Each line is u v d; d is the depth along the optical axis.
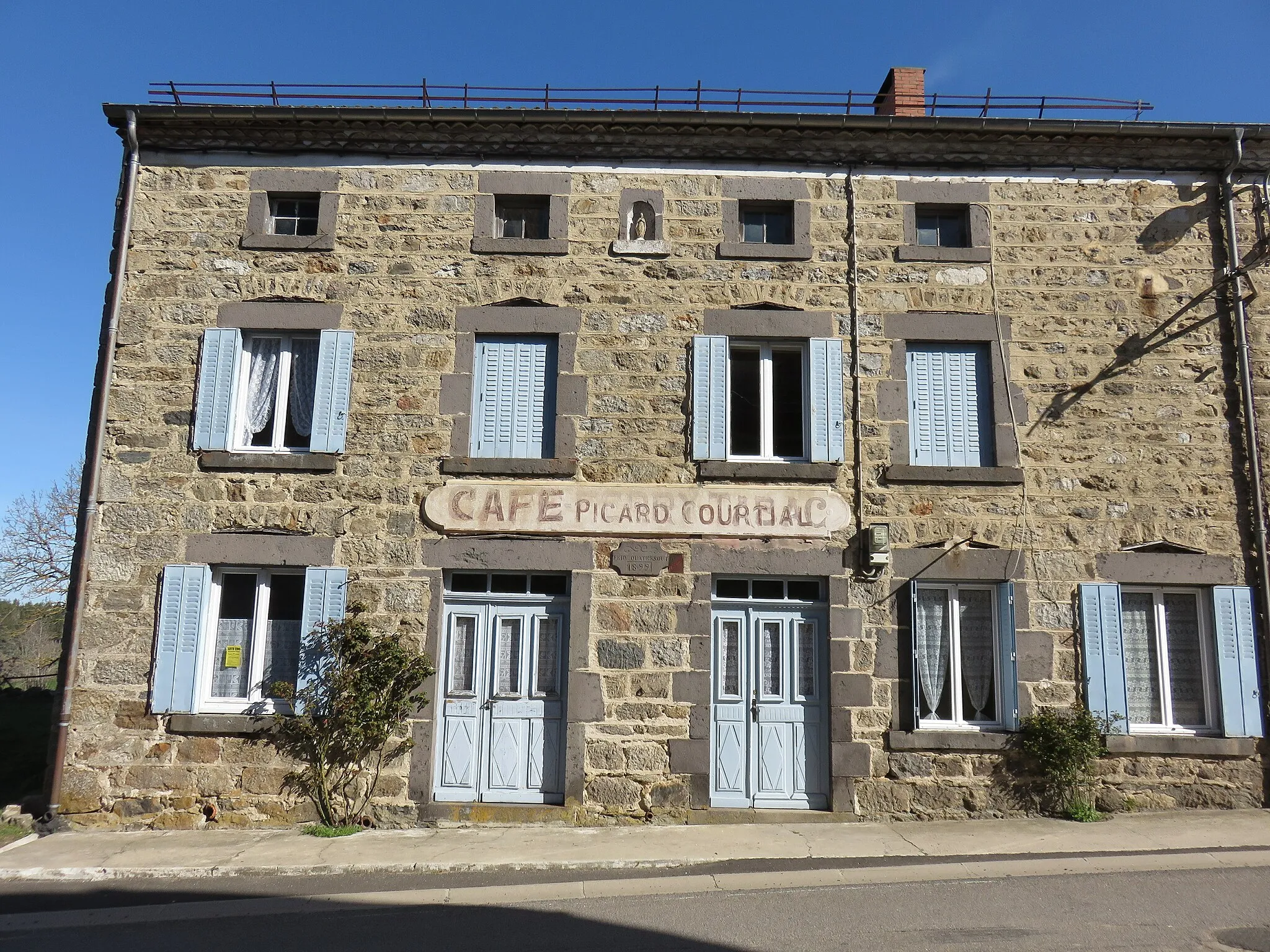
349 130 9.72
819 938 5.65
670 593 8.92
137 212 9.64
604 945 5.58
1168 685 9.05
